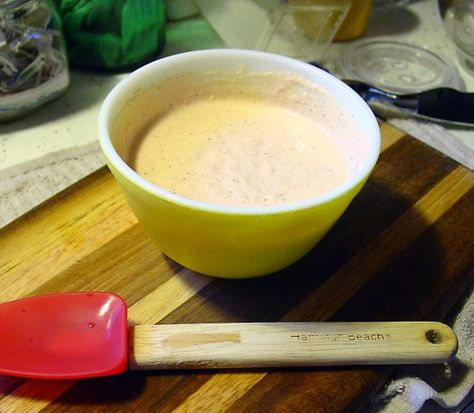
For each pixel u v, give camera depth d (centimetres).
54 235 41
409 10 76
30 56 51
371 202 46
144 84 41
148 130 42
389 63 67
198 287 39
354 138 41
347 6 62
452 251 42
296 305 38
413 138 51
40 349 33
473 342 39
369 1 67
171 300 38
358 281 40
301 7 62
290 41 66
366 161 35
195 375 34
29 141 53
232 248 33
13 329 34
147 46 61
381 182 47
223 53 43
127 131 40
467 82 65
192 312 37
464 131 58
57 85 55
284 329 35
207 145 42
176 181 39
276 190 39
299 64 43
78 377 32
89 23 57
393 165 49
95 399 32
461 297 41
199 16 70
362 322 36
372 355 34
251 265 35
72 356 33
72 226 42
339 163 42
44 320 35
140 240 41
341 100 42
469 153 55
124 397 33
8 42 50
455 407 37
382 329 35
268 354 34
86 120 56
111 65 60
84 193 44
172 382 33
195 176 39
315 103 44
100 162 51
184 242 34
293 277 40
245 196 38
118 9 57
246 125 44
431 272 41
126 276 39
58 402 32
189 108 45
